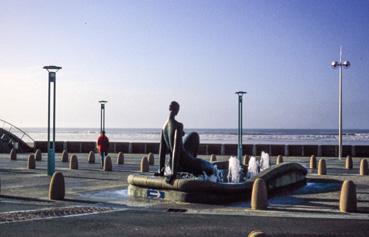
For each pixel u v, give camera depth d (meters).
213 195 15.52
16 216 12.88
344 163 34.47
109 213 13.55
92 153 33.69
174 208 14.52
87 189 18.91
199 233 11.05
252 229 11.50
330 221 12.53
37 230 11.20
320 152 42.03
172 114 17.03
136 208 14.46
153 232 11.12
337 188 19.94
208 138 140.50
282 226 11.87
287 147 42.47
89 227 11.60
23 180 21.62
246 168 22.95
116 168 29.22
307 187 20.25
